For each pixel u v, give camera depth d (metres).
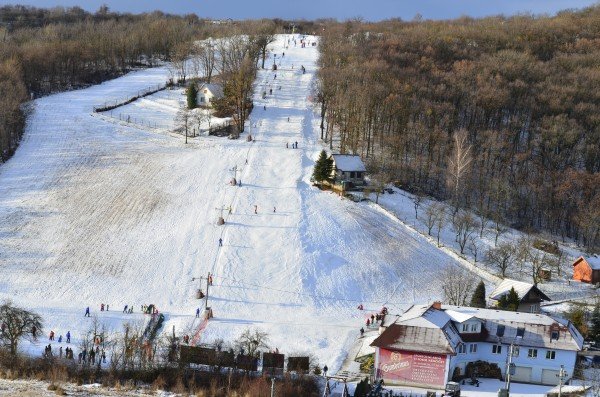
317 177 170.25
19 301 118.56
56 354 94.88
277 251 139.75
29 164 181.00
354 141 197.88
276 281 130.50
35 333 99.88
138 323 112.31
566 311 119.19
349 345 107.12
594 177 179.88
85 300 121.12
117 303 120.75
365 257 141.88
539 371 94.88
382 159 191.12
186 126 197.25
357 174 172.50
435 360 90.75
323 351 103.75
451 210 172.00
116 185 168.50
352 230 150.62
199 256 137.50
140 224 150.00
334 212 157.25
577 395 83.12
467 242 155.88
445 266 143.25
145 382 83.31
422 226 159.88
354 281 133.62
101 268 132.62
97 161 183.12
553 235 174.62
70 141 196.50
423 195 179.12
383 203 167.12
